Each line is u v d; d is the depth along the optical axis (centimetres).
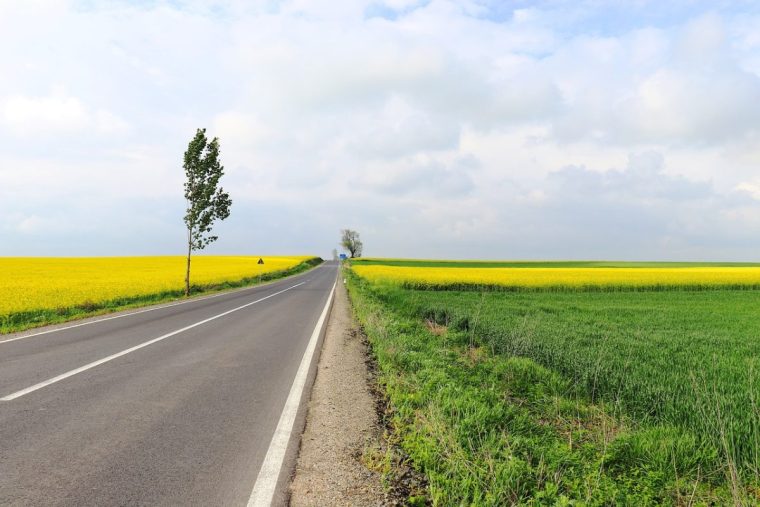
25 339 1047
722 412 527
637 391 655
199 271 4428
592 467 406
